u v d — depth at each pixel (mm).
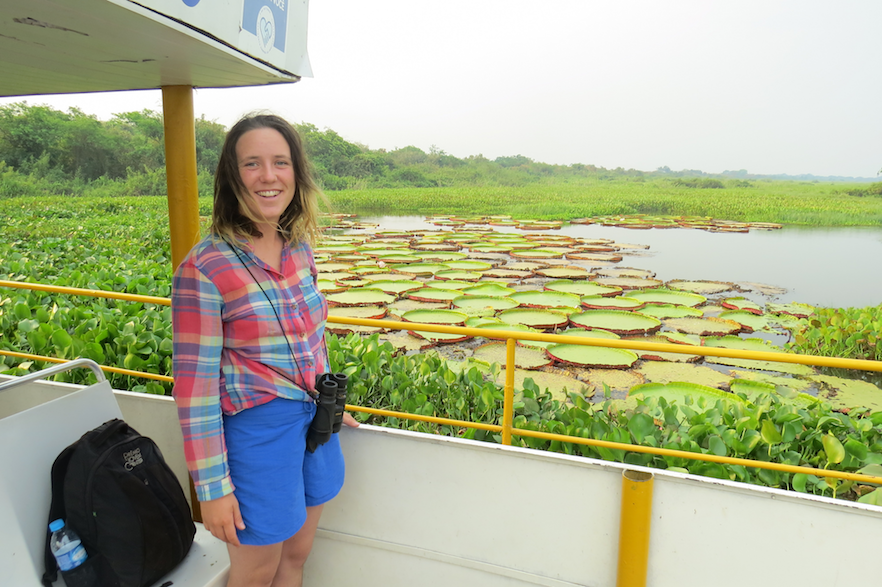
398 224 21703
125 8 914
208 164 33062
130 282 6586
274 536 1201
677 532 1412
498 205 31984
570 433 2805
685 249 15047
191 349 1078
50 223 15031
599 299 7879
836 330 5625
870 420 2965
